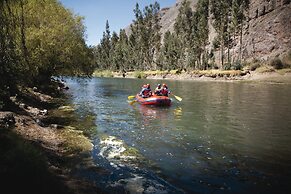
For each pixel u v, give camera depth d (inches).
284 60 2898.6
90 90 1603.1
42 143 428.5
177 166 392.5
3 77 556.7
